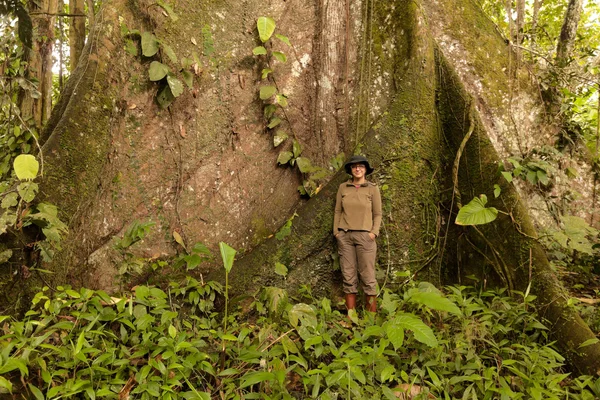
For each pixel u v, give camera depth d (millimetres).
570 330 3180
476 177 4102
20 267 3143
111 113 3695
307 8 4789
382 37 4543
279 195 4492
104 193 3697
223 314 3623
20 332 2566
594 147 6176
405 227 4027
